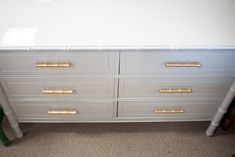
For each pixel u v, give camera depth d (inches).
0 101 43.9
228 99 44.8
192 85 44.3
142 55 37.4
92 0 43.1
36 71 39.8
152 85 43.9
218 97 47.1
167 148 53.9
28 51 35.7
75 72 40.3
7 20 38.6
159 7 42.1
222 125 56.1
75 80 42.1
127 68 39.9
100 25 38.3
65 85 43.2
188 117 52.4
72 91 43.9
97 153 52.7
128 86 43.8
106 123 57.8
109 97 46.3
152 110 50.0
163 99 47.2
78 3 42.4
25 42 35.4
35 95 45.2
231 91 42.9
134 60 38.3
